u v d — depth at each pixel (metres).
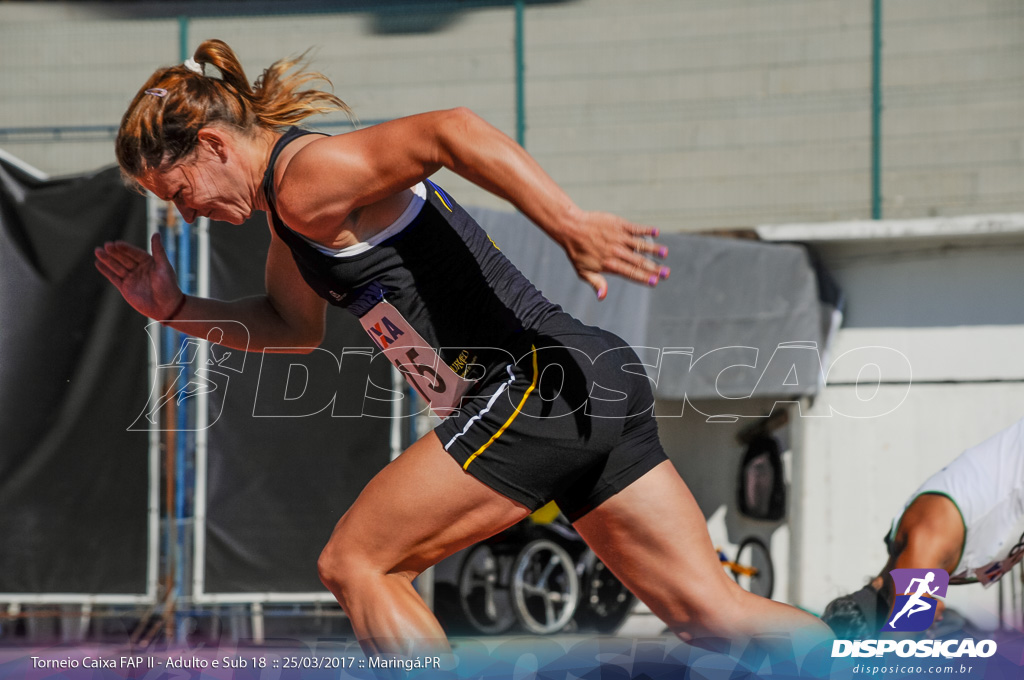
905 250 21.05
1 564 15.76
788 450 21.25
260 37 27.62
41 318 15.86
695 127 26.94
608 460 5.94
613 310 17.50
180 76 5.64
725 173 26.56
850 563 20.95
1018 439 8.05
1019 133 25.80
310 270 5.74
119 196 15.99
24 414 15.81
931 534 7.88
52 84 27.03
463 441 5.52
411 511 5.51
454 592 18.98
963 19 26.34
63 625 15.26
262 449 16.38
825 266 21.12
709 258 18.80
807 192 26.17
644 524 6.02
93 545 15.91
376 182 5.05
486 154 4.79
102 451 15.96
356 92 27.77
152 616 15.74
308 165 5.11
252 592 16.31
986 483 7.88
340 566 5.65
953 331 21.05
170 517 16.16
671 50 27.56
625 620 19.94
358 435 16.56
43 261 15.89
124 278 6.60
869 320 21.17
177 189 5.71
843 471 21.11
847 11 27.14
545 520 19.44
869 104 26.48
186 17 27.38
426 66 27.48
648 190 26.70
